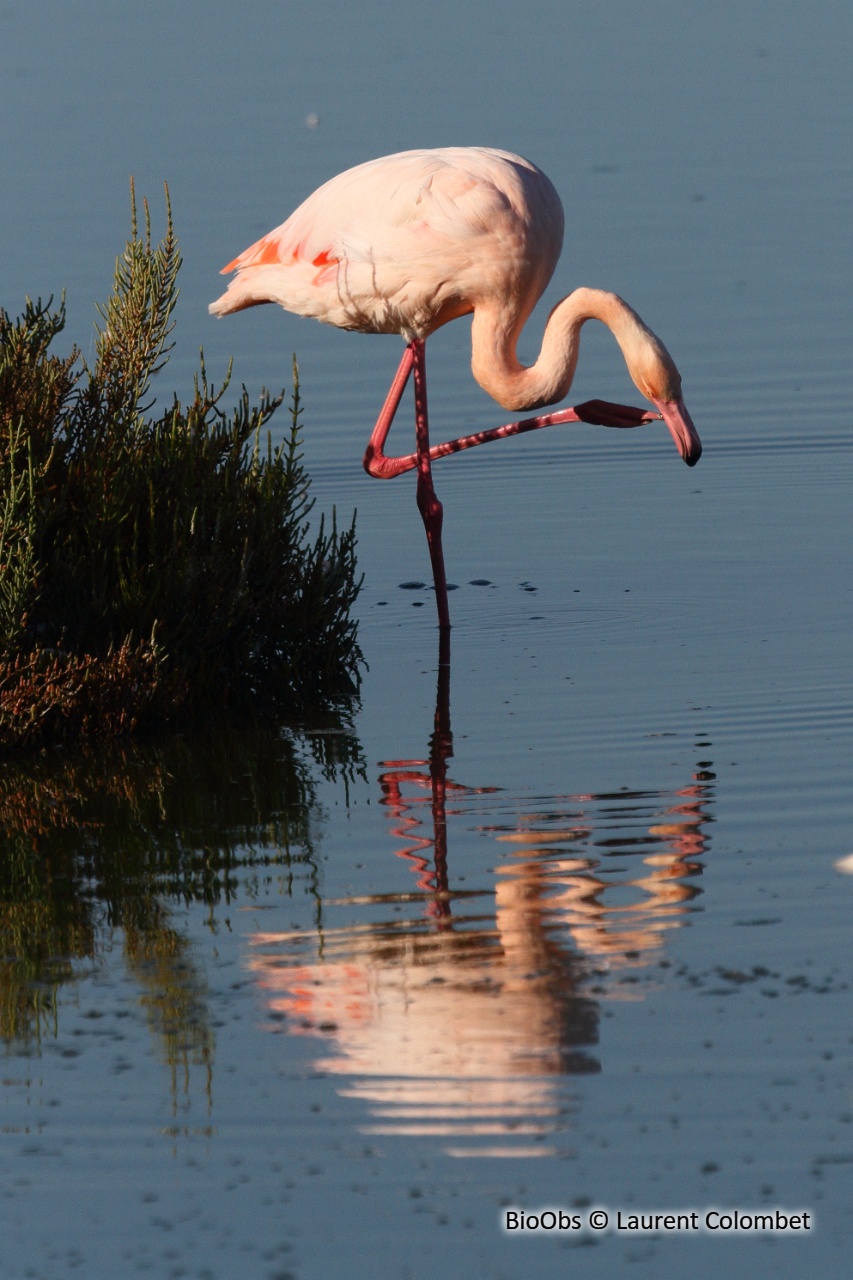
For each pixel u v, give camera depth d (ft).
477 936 24.02
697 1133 19.20
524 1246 17.70
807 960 22.80
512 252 38.11
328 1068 20.90
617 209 72.90
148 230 40.27
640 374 39.09
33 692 33.88
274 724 34.65
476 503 50.06
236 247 66.13
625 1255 17.65
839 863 25.77
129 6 118.83
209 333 63.26
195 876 27.02
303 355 61.26
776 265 66.49
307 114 86.28
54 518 36.65
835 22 105.70
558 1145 19.11
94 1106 20.35
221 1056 21.34
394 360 61.31
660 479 51.44
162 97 92.02
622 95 89.97
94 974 23.82
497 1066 20.65
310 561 38.73
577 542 46.09
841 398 56.08
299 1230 18.02
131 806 30.48
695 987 22.22
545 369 39.45
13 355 38.70
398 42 104.37
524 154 79.15
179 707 35.35
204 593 36.52
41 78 97.91
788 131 83.10
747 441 53.57
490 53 100.37
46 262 65.00
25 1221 18.35
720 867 25.89
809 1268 17.42
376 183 38.78
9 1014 22.72
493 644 38.60
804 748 30.86
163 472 37.96
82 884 27.02
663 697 34.24
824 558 43.50
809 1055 20.53
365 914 25.03
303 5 117.91
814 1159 18.67
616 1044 20.94
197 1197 18.61
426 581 43.70
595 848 26.89
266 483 39.17
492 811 28.78
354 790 30.42
